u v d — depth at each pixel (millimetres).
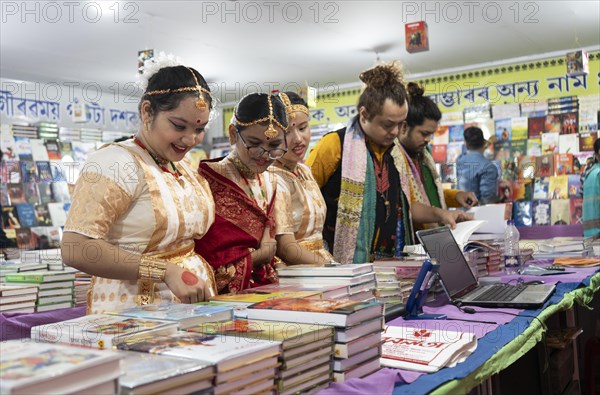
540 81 6973
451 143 7410
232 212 1937
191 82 1579
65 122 7500
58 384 754
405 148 3344
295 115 2217
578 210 6766
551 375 2613
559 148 6895
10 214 6520
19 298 2785
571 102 6844
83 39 5641
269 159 1930
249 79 7492
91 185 1484
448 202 3990
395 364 1248
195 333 1127
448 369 1234
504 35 6094
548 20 5637
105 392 808
